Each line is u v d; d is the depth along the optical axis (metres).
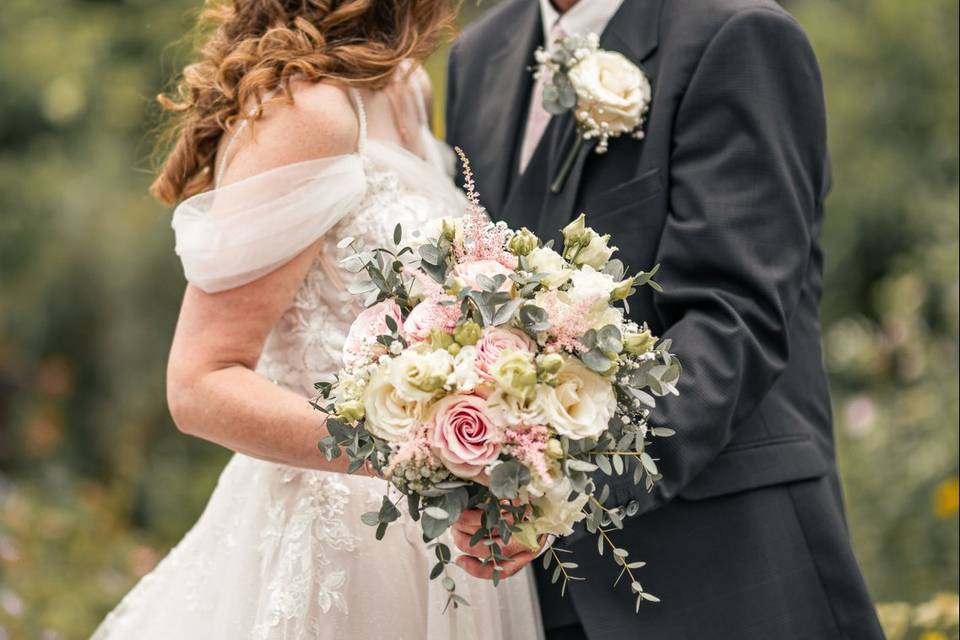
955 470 4.48
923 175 6.67
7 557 4.75
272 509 2.25
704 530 2.26
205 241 2.13
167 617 2.37
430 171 2.39
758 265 2.19
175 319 7.48
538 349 1.82
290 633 2.14
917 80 6.71
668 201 2.30
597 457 1.82
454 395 1.77
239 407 2.11
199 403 2.13
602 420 1.79
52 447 7.33
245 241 2.12
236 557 2.27
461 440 1.75
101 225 7.28
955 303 5.15
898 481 4.68
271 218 2.13
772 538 2.27
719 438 2.15
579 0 2.47
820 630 2.26
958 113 6.48
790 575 2.27
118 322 7.46
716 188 2.22
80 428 7.54
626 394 1.88
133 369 7.49
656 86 2.32
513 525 1.80
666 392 1.87
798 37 2.31
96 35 7.20
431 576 1.88
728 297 2.19
